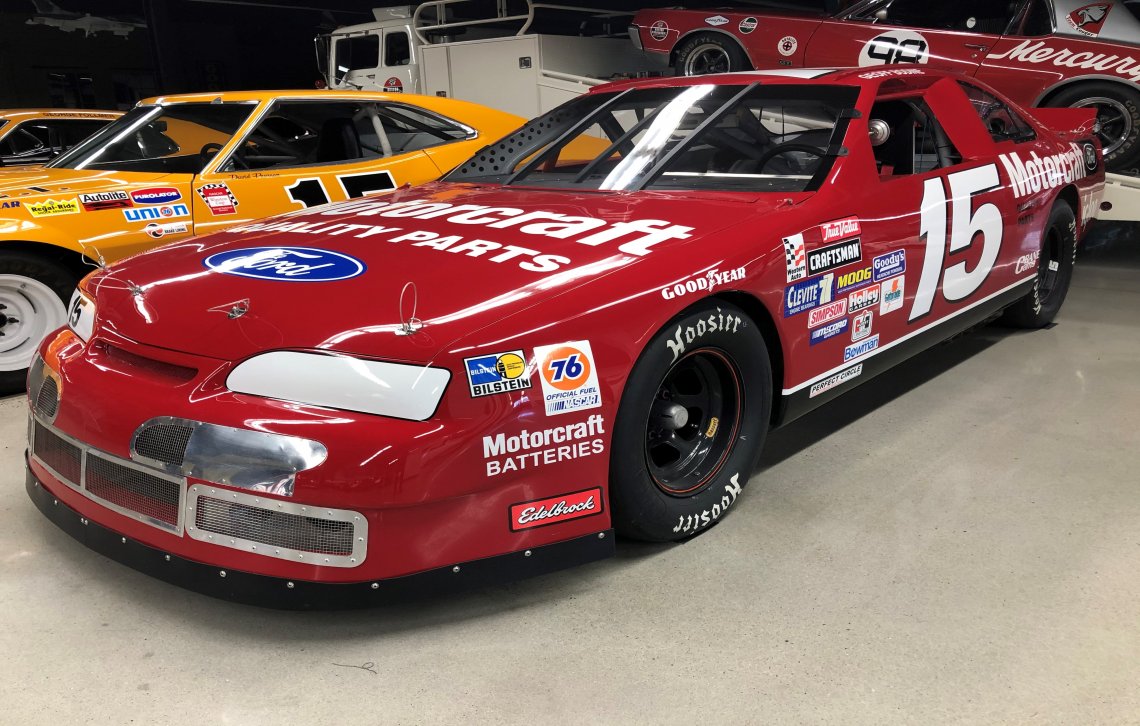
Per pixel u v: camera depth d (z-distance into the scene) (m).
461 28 8.39
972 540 2.08
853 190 2.33
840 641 1.68
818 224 2.18
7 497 2.38
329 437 1.53
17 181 3.57
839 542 2.08
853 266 2.30
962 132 2.98
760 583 1.90
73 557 2.04
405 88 8.26
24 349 3.42
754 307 2.07
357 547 1.55
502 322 1.64
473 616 1.79
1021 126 3.49
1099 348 3.71
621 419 1.78
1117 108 5.20
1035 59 5.32
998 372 3.41
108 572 1.98
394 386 1.55
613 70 7.04
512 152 2.96
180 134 4.11
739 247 1.98
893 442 2.73
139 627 1.76
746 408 2.10
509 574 1.70
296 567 1.56
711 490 2.07
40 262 3.37
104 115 6.82
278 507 1.55
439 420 1.57
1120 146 5.24
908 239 2.52
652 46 6.64
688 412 2.10
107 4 14.32
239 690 1.56
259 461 1.54
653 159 2.54
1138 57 5.02
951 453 2.62
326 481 1.53
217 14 16.69
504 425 1.62
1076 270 5.61
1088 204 3.99
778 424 2.26
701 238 1.96
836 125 2.45
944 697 1.51
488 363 1.60
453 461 1.58
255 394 1.60
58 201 3.41
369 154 4.40
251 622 1.78
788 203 2.19
